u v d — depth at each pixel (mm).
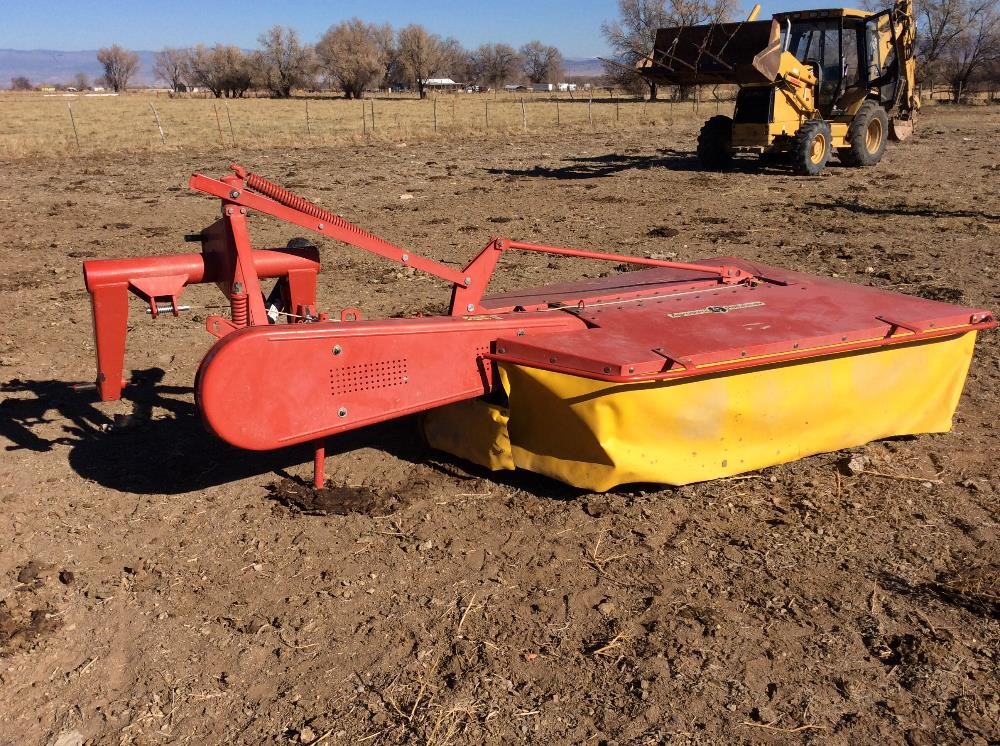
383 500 4086
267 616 3264
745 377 3973
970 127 27641
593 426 3781
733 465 4105
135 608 3330
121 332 3959
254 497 4148
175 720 2770
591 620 3199
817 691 2818
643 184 15414
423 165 19062
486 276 4281
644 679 2881
